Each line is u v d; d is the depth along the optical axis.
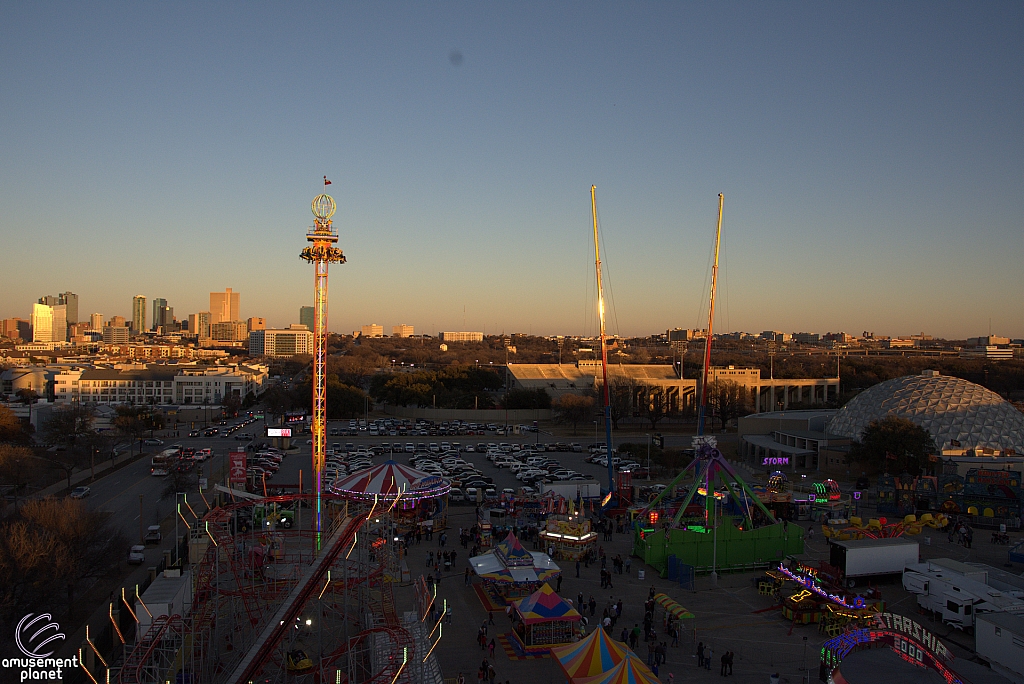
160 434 161.38
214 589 48.94
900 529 78.69
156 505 91.19
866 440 114.69
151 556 70.69
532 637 49.69
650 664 48.16
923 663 38.75
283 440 139.12
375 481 80.88
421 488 80.56
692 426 187.12
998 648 46.97
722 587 65.38
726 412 180.88
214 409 194.75
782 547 72.31
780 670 47.56
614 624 55.62
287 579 53.00
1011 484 87.94
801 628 55.59
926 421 123.06
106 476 111.69
